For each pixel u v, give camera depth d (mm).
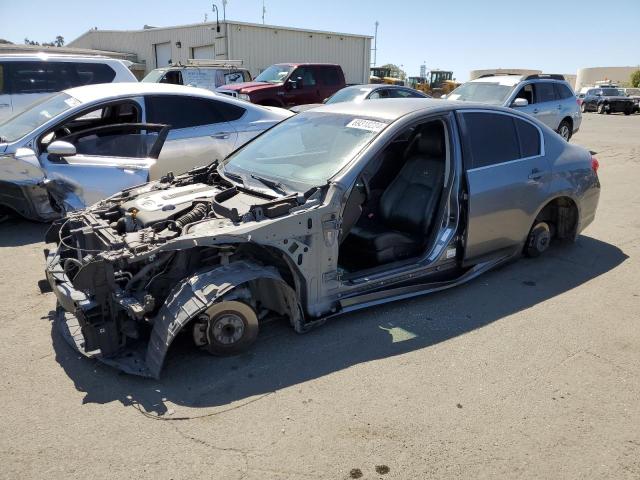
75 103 5848
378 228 4230
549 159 4734
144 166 5484
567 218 5184
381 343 3516
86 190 5234
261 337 3543
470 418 2775
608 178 9711
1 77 9016
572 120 12789
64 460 2441
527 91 11617
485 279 4648
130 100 6078
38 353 3361
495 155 4312
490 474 2395
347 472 2391
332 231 3383
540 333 3701
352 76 27422
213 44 24219
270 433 2637
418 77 38844
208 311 3121
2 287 4453
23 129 5723
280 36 24406
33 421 2705
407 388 3027
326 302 3514
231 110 6883
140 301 3002
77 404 2848
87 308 2977
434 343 3531
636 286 4555
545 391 3025
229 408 2824
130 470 2385
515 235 4559
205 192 3875
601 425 2744
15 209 5738
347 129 3957
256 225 3094
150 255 2945
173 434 2621
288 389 2998
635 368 3279
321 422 2723
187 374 3123
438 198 4113
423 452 2521
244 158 4328
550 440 2623
